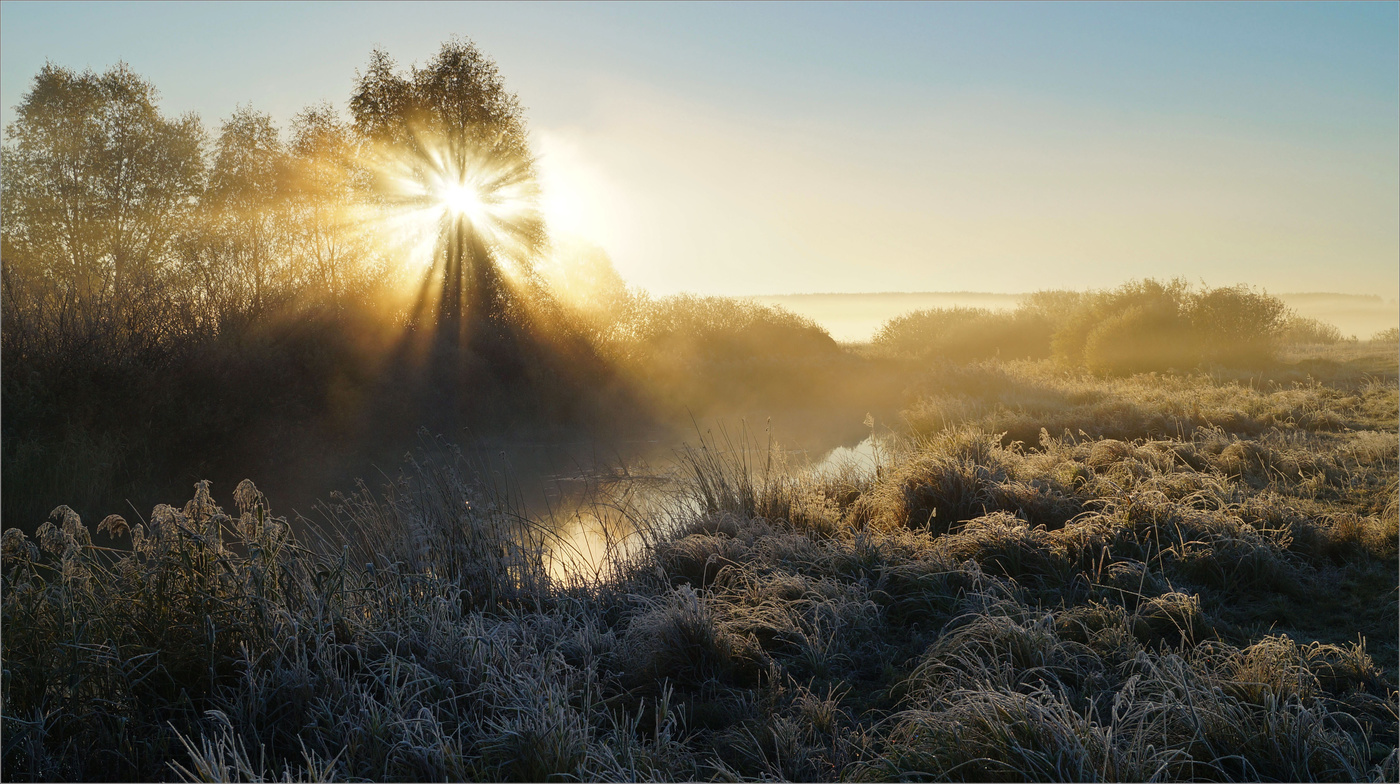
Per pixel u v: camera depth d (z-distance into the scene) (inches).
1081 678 163.8
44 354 443.2
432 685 158.9
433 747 133.3
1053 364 1017.5
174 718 152.4
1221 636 188.9
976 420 563.5
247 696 151.0
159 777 137.6
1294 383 687.1
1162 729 135.0
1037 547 241.9
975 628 179.2
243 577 173.3
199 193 945.5
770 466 376.8
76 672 147.4
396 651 170.9
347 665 162.4
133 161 916.6
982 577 222.7
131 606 166.6
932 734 136.6
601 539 336.5
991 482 302.2
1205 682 150.6
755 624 200.1
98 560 188.2
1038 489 299.9
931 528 287.6
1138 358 861.2
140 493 418.9
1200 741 131.7
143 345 491.5
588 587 242.4
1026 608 195.6
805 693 170.4
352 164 921.5
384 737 139.9
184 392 484.1
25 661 150.1
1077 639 186.2
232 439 484.7
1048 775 120.3
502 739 138.0
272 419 507.5
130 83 952.3
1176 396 608.1
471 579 235.3
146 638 161.0
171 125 950.4
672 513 329.7
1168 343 862.5
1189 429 488.4
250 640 162.4
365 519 268.7
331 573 183.2
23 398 408.5
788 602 213.2
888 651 192.1
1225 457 370.9
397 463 555.5
